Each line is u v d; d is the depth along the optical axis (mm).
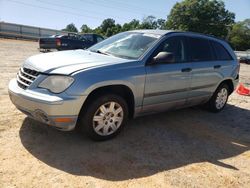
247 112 7367
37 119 4137
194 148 4703
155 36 5297
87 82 4023
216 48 6562
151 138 4895
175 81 5297
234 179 3855
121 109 4590
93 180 3453
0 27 42656
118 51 5164
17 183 3240
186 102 5820
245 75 18250
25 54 16578
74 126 4094
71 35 20141
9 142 4176
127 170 3771
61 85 3941
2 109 5492
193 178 3764
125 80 4445
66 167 3676
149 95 4898
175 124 5777
